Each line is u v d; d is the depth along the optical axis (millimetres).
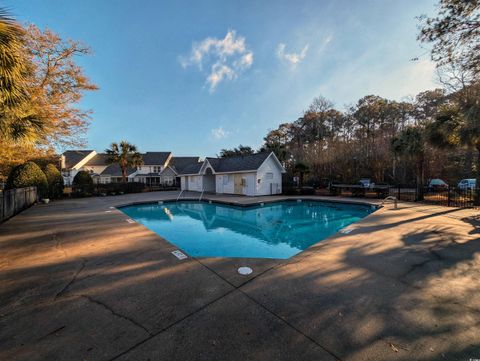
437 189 16172
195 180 24719
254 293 2814
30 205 12352
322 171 27062
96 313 2422
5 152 11844
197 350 1864
